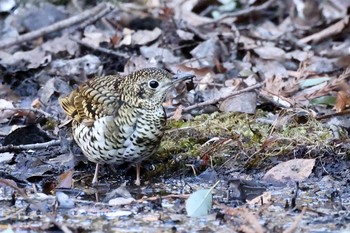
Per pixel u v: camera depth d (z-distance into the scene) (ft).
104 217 34.83
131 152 37.22
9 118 46.32
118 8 61.00
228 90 48.62
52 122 45.47
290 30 59.72
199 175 39.68
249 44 55.77
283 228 33.04
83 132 37.68
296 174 39.22
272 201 36.24
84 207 35.96
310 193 37.58
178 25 57.88
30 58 53.72
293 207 35.60
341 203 36.22
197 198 35.12
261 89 47.26
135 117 36.73
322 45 57.52
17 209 35.86
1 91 49.80
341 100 45.19
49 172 40.32
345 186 38.40
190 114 45.14
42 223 34.17
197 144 41.55
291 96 48.26
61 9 63.31
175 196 36.88
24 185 39.29
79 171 40.52
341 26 58.18
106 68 53.16
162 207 35.99
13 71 52.08
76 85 50.47
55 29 56.44
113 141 36.88
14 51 56.65
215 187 38.50
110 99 37.09
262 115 44.96
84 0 64.69
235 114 44.68
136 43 56.34
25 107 47.67
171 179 39.73
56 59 54.34
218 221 34.22
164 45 56.29
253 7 61.36
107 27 59.52
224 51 54.95
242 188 37.24
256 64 53.72
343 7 62.85
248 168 40.16
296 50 56.34
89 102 37.55
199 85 49.52
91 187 38.86
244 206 34.94
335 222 33.96
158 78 36.70
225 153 40.81
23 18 61.62
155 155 40.68
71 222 34.24
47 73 51.88
